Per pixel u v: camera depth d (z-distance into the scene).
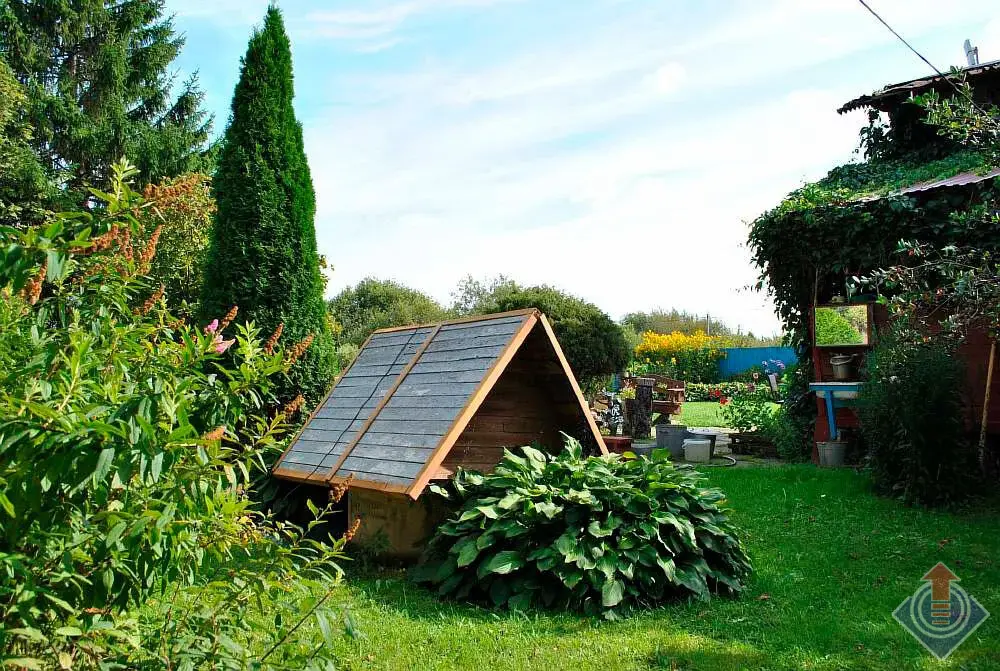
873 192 12.23
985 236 10.17
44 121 23.05
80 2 24.62
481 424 6.63
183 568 2.86
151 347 2.95
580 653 4.32
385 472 6.04
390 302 35.09
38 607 2.44
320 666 3.06
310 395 9.02
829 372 12.03
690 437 13.71
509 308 23.08
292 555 3.34
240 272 8.95
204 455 2.70
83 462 2.30
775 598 5.35
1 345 2.58
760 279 12.83
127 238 2.82
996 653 4.22
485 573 5.25
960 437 8.37
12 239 2.45
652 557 5.22
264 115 9.22
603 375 22.92
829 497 8.70
